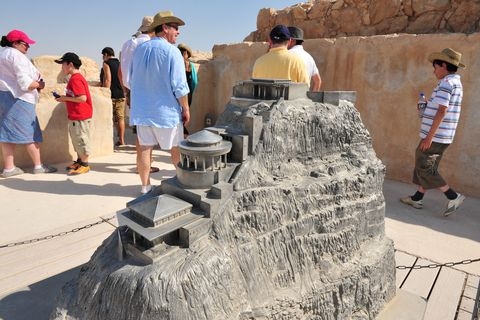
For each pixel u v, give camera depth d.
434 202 4.91
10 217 3.90
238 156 2.05
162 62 3.79
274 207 1.99
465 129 5.03
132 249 1.68
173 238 1.74
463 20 5.67
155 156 6.70
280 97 2.29
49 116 5.69
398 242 3.75
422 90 5.29
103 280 1.66
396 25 6.34
